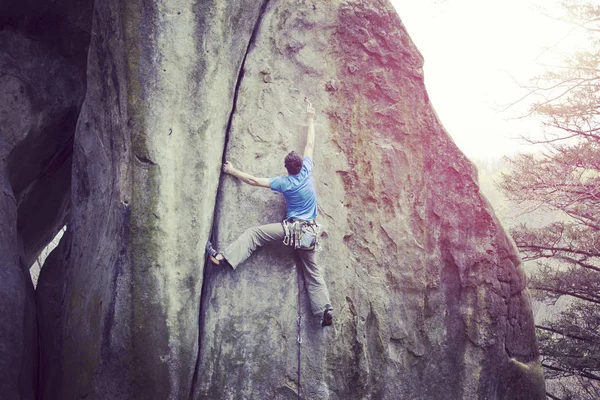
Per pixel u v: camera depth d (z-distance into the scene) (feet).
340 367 20.59
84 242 21.44
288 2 21.59
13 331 19.86
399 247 22.25
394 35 22.63
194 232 19.02
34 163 24.45
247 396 19.53
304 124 21.27
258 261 20.20
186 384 18.85
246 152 20.63
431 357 22.35
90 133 21.25
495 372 23.17
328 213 21.22
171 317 18.51
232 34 19.93
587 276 42.16
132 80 18.24
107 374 18.31
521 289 24.25
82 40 24.02
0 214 20.76
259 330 19.89
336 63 22.00
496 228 23.84
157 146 18.40
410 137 22.81
